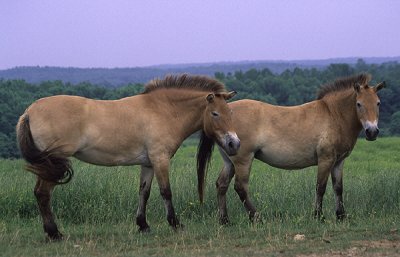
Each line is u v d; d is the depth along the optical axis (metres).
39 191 8.88
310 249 8.13
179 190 11.82
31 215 11.12
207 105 9.62
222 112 9.52
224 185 10.62
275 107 10.70
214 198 11.55
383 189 11.79
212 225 10.38
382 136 39.81
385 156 25.73
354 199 11.75
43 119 8.66
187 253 8.05
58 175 8.62
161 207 11.38
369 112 10.26
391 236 8.91
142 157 9.43
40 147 8.67
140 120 9.27
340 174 10.86
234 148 9.47
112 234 9.50
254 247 8.43
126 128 9.16
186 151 29.66
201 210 11.34
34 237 9.27
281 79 59.56
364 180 13.16
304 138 10.53
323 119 10.62
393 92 46.34
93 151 9.05
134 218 10.87
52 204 11.06
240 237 9.22
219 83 9.96
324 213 10.98
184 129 9.68
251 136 10.41
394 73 64.62
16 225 10.28
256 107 10.53
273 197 11.81
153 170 9.81
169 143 9.48
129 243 8.89
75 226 10.42
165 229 9.86
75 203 11.09
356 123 10.64
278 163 10.70
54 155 8.62
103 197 11.27
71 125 8.77
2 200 11.13
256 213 10.49
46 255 8.06
